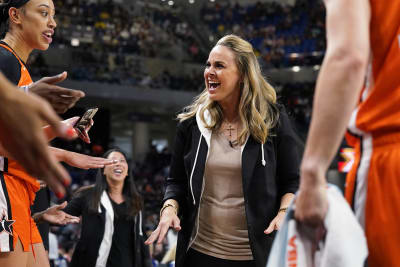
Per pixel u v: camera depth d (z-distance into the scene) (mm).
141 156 23109
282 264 1312
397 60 1278
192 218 2459
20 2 2523
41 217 2791
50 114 704
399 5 1285
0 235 2111
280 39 23656
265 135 2449
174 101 19922
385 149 1294
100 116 21047
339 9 1205
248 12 25125
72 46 18875
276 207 2539
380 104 1305
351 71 1141
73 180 17281
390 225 1249
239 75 2521
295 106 21312
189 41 22656
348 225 1229
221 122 2562
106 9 21609
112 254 4367
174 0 24266
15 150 705
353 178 1356
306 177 1190
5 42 2467
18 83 2342
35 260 2379
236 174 2441
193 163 2475
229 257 2412
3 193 2141
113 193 4520
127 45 20375
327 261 1222
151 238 2287
